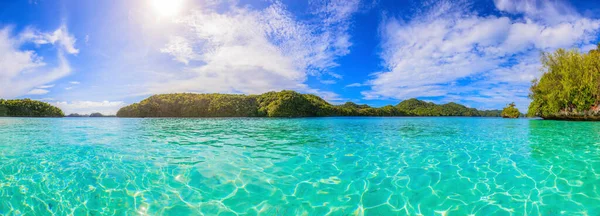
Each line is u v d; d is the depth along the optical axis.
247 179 4.55
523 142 8.91
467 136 11.05
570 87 21.78
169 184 4.28
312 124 21.36
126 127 17.38
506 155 6.55
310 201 3.60
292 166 5.51
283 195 3.81
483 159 6.09
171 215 3.19
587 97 20.92
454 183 4.31
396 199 3.66
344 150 7.52
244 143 9.12
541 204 3.41
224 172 4.98
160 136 11.53
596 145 8.01
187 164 5.62
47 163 5.65
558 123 19.14
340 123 23.09
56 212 3.30
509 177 4.59
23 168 5.21
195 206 3.44
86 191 3.96
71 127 16.94
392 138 10.46
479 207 3.35
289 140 9.90
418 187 4.14
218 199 3.67
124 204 3.51
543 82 24.17
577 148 7.48
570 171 4.92
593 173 4.76
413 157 6.43
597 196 3.64
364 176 4.74
